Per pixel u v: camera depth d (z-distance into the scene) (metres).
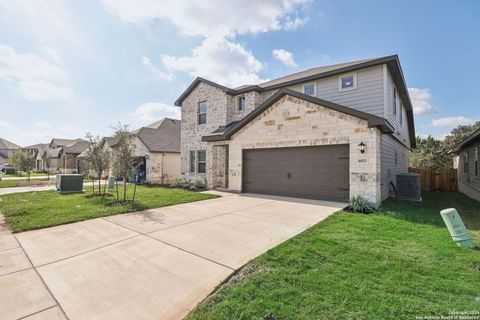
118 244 4.48
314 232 5.01
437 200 10.45
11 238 4.92
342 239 4.57
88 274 3.32
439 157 28.59
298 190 9.82
